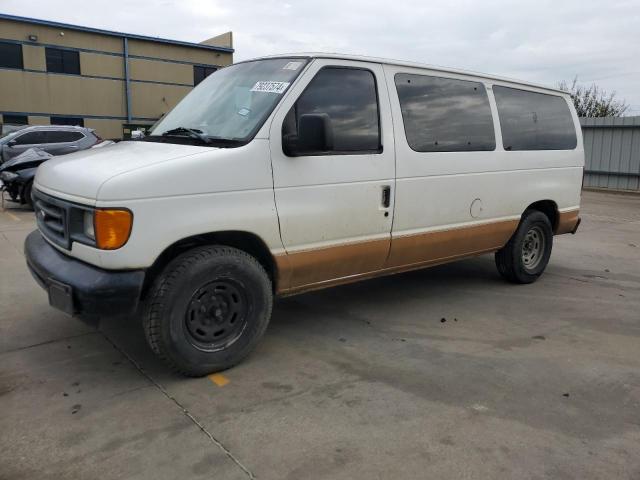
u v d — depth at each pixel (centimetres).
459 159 493
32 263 375
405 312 512
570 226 646
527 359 409
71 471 267
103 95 3244
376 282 612
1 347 412
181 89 3512
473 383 368
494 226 544
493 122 533
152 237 326
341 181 409
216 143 370
